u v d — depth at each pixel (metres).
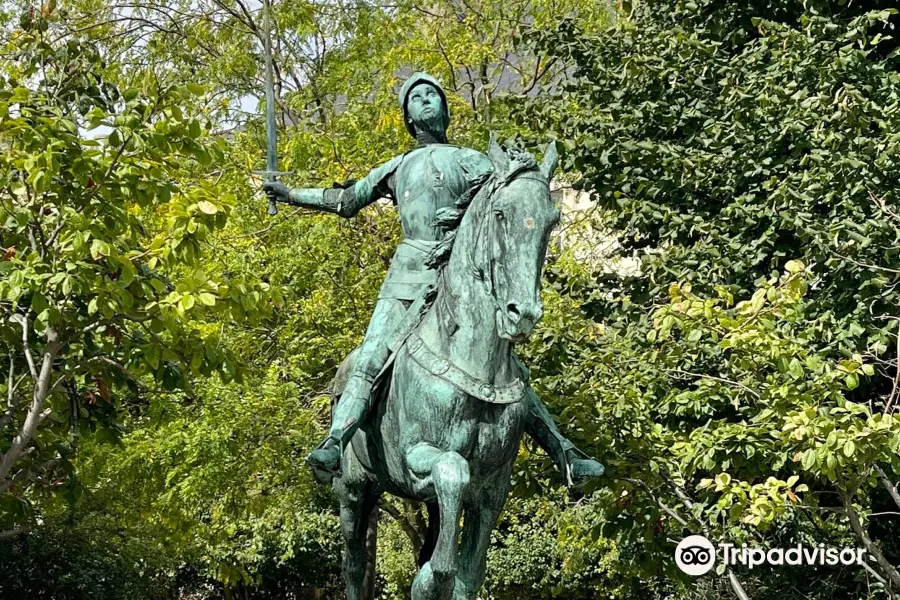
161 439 13.23
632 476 9.42
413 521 14.61
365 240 14.54
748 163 10.81
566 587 20.53
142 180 8.83
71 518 16.69
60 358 9.70
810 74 10.80
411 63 18.77
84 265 8.37
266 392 13.33
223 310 9.39
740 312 8.38
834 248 9.55
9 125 8.32
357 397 5.94
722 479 8.41
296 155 15.12
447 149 6.50
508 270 5.33
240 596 27.08
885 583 10.06
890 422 7.76
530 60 20.25
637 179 11.53
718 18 12.61
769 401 8.77
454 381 5.63
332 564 25.62
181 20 20.39
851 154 9.68
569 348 10.56
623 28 12.42
